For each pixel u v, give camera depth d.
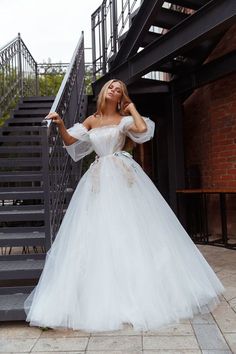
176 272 2.44
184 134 6.66
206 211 5.27
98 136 2.68
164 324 2.25
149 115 6.40
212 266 3.86
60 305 2.31
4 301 2.54
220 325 2.32
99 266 2.34
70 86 4.21
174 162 5.57
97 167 2.66
